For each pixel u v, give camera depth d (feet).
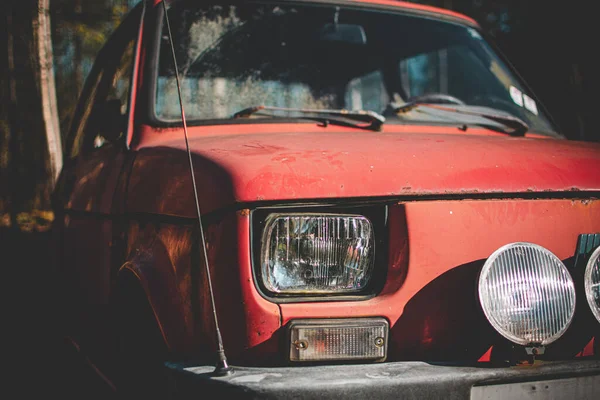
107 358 10.17
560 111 32.22
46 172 30.07
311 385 6.11
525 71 32.99
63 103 43.27
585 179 7.39
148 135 9.29
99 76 12.44
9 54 33.27
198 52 10.03
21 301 18.98
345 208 6.84
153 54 9.91
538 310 6.63
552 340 6.63
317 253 6.74
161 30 10.11
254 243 6.69
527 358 6.62
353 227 6.82
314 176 6.82
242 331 6.62
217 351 6.43
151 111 9.50
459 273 6.91
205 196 7.02
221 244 6.76
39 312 17.61
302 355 6.56
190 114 9.55
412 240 6.83
